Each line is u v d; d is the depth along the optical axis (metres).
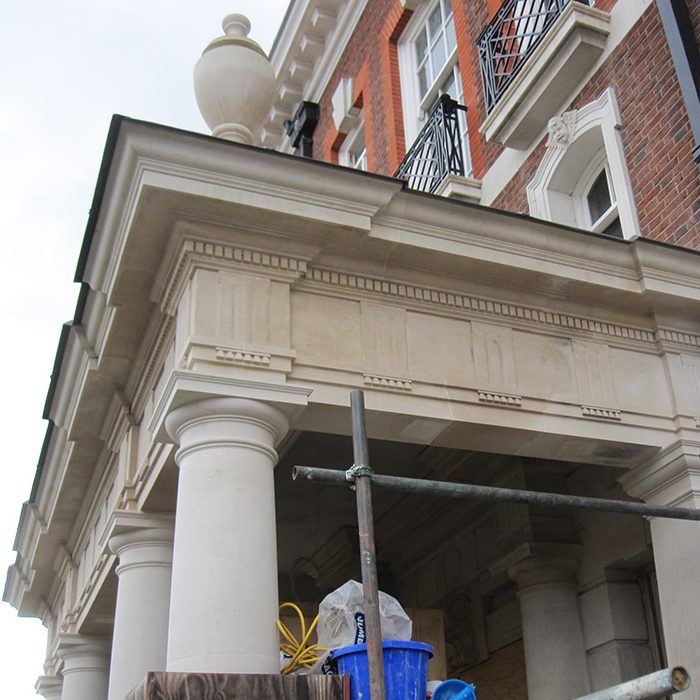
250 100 7.73
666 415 7.84
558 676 9.40
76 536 11.38
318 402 6.57
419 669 4.74
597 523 9.76
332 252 6.99
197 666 5.44
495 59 12.64
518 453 7.63
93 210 6.73
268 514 6.03
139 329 7.46
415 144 14.34
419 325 7.25
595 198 11.51
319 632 5.77
